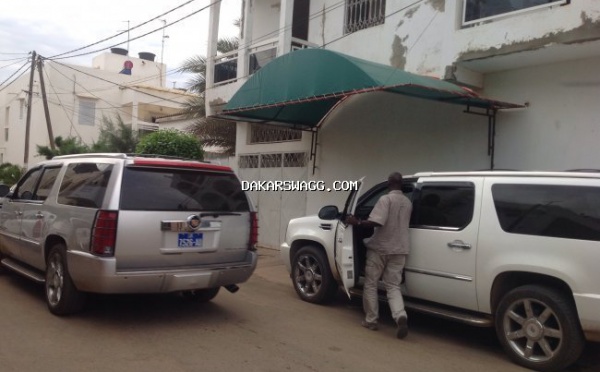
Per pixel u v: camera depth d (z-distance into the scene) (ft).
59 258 19.44
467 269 17.90
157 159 18.90
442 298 18.84
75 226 18.38
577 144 26.08
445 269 18.54
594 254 15.16
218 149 67.62
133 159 18.35
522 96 28.32
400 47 34.01
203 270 18.90
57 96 105.70
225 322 19.99
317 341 18.33
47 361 14.98
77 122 107.86
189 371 14.79
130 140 62.64
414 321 21.86
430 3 32.24
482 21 28.12
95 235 17.21
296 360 16.25
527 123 27.99
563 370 16.83
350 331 19.83
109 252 17.10
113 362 15.16
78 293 18.98
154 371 14.64
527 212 16.83
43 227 20.67
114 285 17.13
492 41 27.09
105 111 110.42
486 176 18.29
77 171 20.21
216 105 46.11
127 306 21.47
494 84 29.60
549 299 15.94
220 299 23.76
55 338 17.03
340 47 38.60
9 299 21.95
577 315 15.47
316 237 23.67
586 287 15.17
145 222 17.66
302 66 28.35
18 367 14.42
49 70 105.19
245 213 20.57
